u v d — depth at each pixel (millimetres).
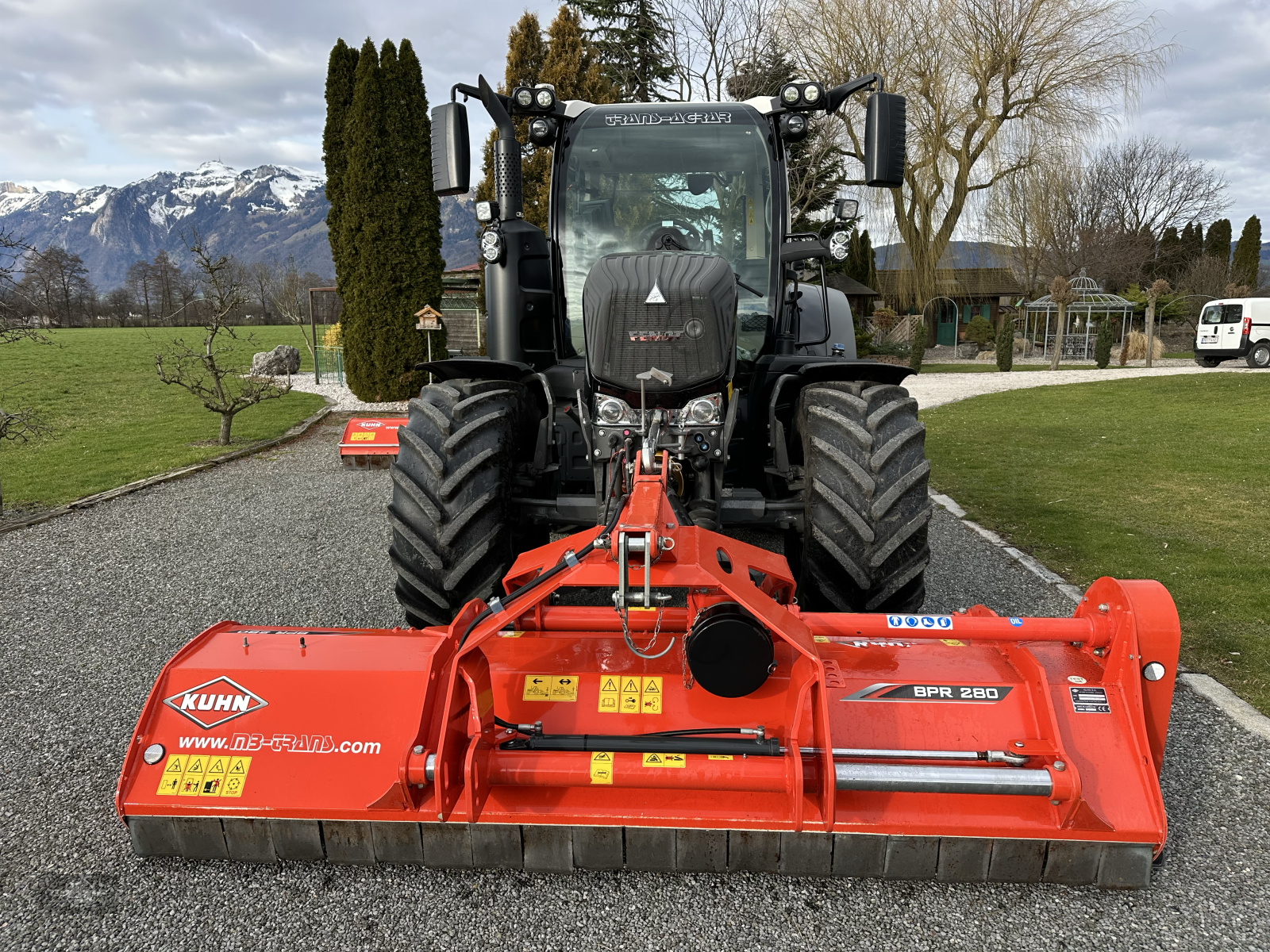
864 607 3174
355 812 2332
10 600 5180
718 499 3215
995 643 2746
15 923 2299
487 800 2369
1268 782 2990
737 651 2297
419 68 14812
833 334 6578
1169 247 41688
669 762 2293
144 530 6898
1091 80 24141
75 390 19891
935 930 2250
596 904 2340
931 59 23406
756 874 2455
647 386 3061
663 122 4141
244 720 2479
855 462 3152
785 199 4129
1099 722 2430
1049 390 18453
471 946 2201
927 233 26000
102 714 3625
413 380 15805
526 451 4062
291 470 9711
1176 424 12750
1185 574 5398
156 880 2463
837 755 2318
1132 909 2326
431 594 3150
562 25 18688
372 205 14992
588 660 2648
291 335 52719
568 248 4145
